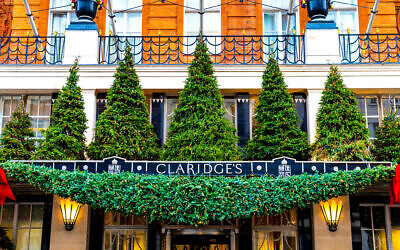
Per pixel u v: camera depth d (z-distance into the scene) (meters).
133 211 7.83
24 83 10.18
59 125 9.09
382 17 11.85
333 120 8.95
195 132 8.91
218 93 9.39
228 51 10.66
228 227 9.92
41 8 12.06
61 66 10.15
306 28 10.32
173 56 11.62
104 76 10.13
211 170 8.34
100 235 9.56
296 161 8.34
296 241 9.71
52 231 9.20
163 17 11.98
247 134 10.24
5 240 9.61
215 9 12.02
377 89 10.09
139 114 9.26
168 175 8.30
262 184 7.82
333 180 7.82
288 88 10.00
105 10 12.06
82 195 7.76
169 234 10.12
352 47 11.58
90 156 9.09
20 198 10.00
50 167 8.09
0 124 10.51
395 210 9.91
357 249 9.19
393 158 9.09
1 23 11.93
